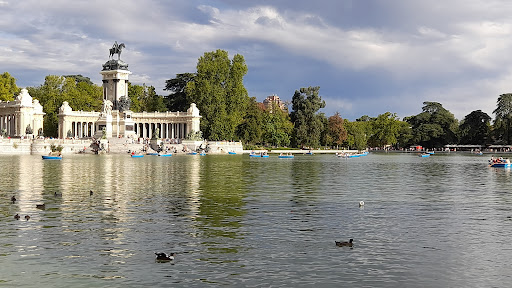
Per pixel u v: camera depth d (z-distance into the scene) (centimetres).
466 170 10906
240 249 3123
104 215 4194
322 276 2623
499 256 3019
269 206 4794
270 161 14275
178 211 4431
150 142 18988
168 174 8375
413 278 2608
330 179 7988
